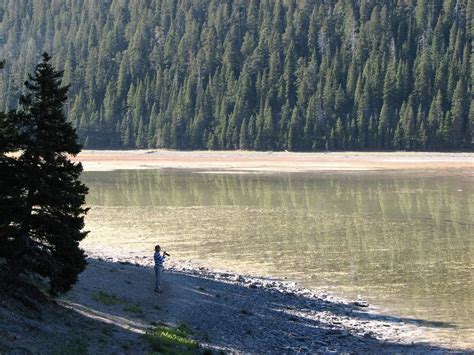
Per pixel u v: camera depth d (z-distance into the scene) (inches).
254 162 5226.4
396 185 3235.7
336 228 1955.0
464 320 1049.5
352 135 6648.6
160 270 1103.0
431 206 2437.3
